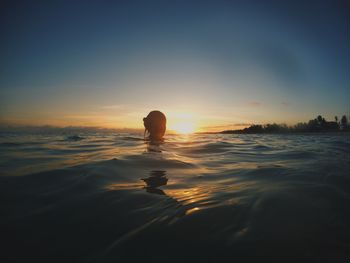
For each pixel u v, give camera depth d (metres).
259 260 1.04
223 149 5.22
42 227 1.36
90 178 2.35
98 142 6.55
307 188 2.03
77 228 1.34
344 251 1.10
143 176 2.53
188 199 1.79
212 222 1.39
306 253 1.09
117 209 1.60
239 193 1.92
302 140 8.62
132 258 1.06
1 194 1.90
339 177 2.42
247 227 1.33
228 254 1.08
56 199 1.79
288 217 1.45
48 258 1.07
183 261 1.04
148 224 1.38
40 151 4.58
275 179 2.39
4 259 1.07
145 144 5.89
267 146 6.07
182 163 3.27
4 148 5.11
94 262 1.04
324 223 1.38
